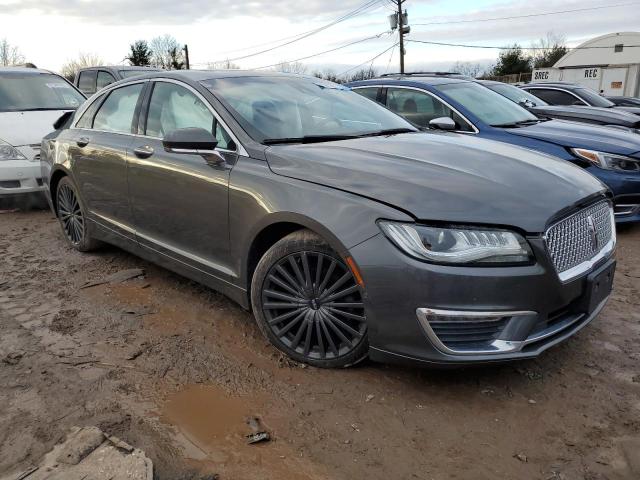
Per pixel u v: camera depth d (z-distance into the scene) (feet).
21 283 14.61
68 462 7.66
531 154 11.60
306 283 9.91
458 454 7.97
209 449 8.07
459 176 9.40
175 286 14.25
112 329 11.84
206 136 10.74
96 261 16.30
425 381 9.75
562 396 9.36
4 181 21.77
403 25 121.70
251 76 13.51
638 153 18.13
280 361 10.46
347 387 9.59
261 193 10.20
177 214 12.18
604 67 111.65
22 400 9.21
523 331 8.55
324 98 13.57
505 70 190.29
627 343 11.19
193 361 10.48
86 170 15.30
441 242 8.34
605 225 10.40
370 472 7.63
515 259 8.39
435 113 21.26
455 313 8.32
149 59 194.08
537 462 7.81
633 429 8.48
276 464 7.77
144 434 8.36
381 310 8.77
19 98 25.48
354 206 9.04
